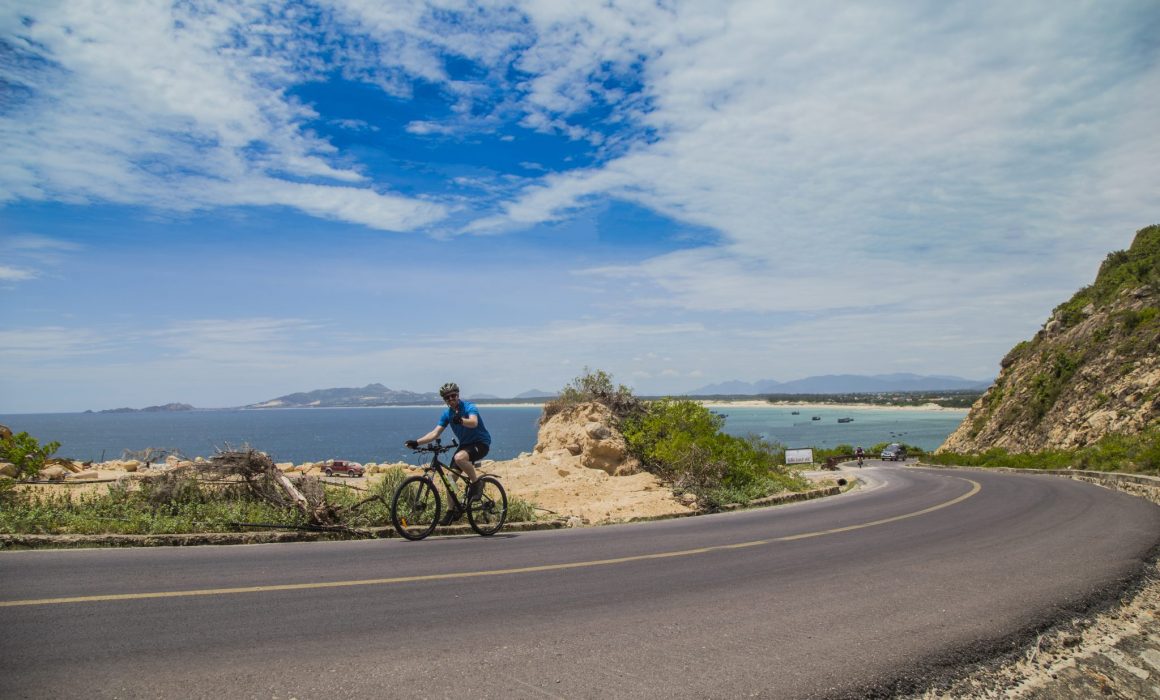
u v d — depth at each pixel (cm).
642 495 1439
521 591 596
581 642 459
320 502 895
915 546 877
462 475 915
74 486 1120
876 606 572
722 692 382
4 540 712
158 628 451
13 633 429
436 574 649
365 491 1084
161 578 586
